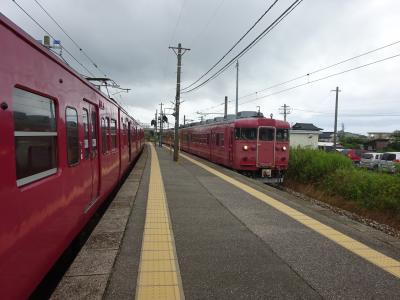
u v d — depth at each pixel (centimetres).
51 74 435
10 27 313
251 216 814
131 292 415
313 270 496
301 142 5619
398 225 1146
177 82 2481
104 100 931
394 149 6188
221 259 533
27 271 340
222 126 2139
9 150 304
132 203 927
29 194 346
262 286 443
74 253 653
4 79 299
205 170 1802
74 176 541
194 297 410
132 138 2191
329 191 1636
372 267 511
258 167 1809
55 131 452
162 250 562
